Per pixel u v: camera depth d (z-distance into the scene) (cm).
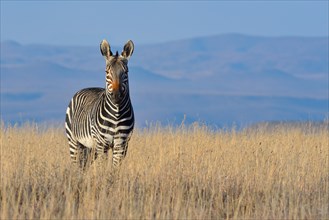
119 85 3241
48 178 3102
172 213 2817
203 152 3653
